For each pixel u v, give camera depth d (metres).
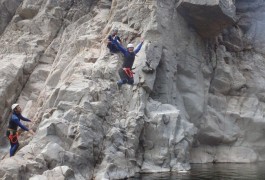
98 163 12.58
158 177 12.27
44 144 11.94
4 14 21.06
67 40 18.92
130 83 14.84
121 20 17.86
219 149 18.45
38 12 20.41
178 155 14.30
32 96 17.61
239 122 19.20
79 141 12.11
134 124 13.70
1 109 16.53
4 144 16.36
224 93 19.83
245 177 12.12
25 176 10.41
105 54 15.82
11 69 17.44
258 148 18.92
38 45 19.28
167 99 16.61
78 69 15.30
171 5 17.84
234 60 20.84
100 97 13.69
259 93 20.11
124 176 12.42
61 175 10.09
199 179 11.72
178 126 14.76
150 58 15.76
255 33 21.88
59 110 13.30
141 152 14.18
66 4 20.14
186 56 18.20
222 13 17.31
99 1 19.94
